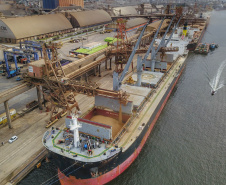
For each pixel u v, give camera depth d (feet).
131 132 150.92
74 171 123.65
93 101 223.71
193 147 169.48
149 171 146.41
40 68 173.68
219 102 242.37
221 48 496.64
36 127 177.27
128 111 160.04
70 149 122.62
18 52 260.42
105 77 295.89
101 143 128.77
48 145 125.80
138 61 219.61
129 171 146.10
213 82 297.12
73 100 186.50
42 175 137.49
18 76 265.75
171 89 255.70
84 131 134.92
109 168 128.16
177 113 217.97
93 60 288.92
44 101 207.51
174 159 156.97
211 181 139.44
